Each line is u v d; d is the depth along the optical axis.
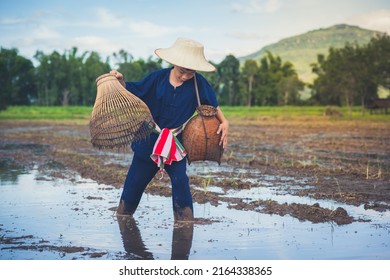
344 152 21.66
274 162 17.45
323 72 127.44
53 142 26.64
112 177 14.00
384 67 86.31
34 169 16.20
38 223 9.31
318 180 13.93
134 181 9.63
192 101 9.13
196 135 8.95
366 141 27.50
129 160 18.34
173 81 9.02
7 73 117.00
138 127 8.65
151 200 11.18
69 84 120.88
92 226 9.13
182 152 9.12
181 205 9.41
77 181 13.75
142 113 8.62
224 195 11.83
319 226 9.16
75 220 9.53
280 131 36.56
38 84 120.38
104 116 8.62
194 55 8.80
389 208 10.52
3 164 17.47
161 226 9.13
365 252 7.77
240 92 131.62
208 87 9.15
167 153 8.91
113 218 9.68
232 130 37.53
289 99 134.88
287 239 8.40
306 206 10.38
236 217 9.77
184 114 9.16
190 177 13.80
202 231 8.83
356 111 86.38
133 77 120.62
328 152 21.67
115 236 8.53
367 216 9.89
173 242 8.23
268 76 136.50
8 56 117.94
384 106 71.12
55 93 120.75
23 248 7.89
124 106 8.58
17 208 10.49
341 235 8.62
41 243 8.14
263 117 62.38
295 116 66.56
